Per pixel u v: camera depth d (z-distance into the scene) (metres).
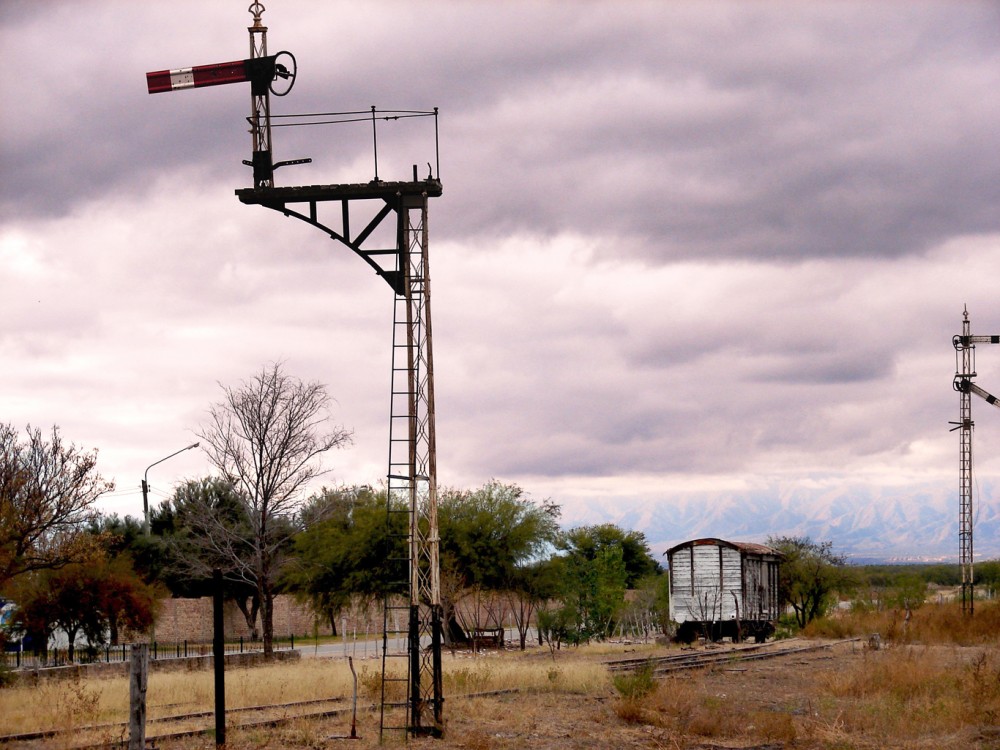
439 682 18.80
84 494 34.28
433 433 18.94
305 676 28.14
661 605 60.81
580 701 24.36
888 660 28.53
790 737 18.89
